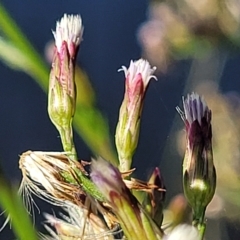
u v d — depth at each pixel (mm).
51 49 119
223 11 125
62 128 69
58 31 72
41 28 190
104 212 62
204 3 125
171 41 133
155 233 59
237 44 126
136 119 70
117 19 188
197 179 67
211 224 124
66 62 71
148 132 160
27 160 62
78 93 77
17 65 75
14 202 55
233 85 145
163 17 134
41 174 62
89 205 62
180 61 146
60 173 62
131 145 70
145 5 183
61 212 79
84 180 62
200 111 70
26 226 55
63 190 62
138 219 60
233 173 124
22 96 182
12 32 76
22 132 178
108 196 59
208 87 140
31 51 75
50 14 191
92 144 75
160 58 140
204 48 129
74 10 192
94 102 78
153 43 137
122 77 181
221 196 124
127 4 186
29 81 180
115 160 75
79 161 67
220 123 128
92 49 189
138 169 156
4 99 181
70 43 71
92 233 63
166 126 161
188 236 59
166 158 141
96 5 191
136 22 185
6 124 181
